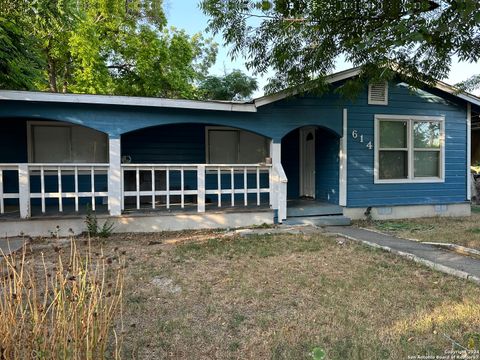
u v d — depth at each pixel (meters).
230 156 9.61
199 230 7.27
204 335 2.88
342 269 4.54
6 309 1.99
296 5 5.26
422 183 9.26
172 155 9.20
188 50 20.75
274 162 8.00
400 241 6.25
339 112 8.50
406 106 9.05
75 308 1.99
